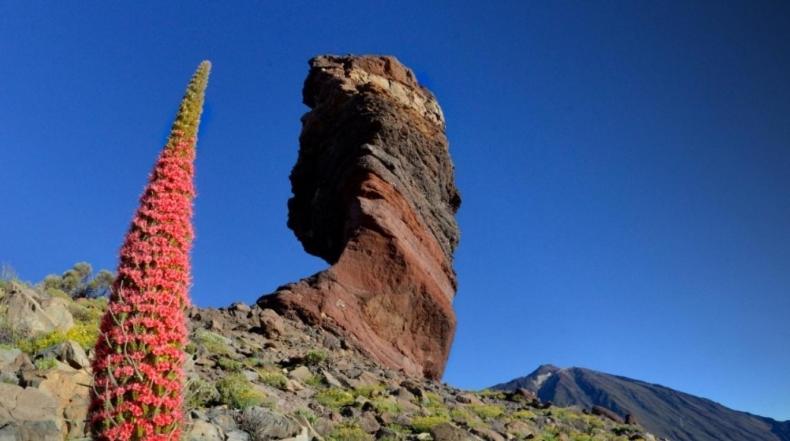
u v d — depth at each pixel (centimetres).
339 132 4022
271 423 1040
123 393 422
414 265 3384
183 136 527
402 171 3878
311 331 2600
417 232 3706
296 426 1060
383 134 3859
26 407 799
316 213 3941
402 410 1559
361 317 2948
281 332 2306
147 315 448
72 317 1327
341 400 1497
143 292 454
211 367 1423
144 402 421
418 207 3878
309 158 4259
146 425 417
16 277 1393
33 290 1381
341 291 2942
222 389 1184
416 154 4106
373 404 1481
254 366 1628
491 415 1905
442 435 1298
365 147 3709
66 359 1000
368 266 3170
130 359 430
